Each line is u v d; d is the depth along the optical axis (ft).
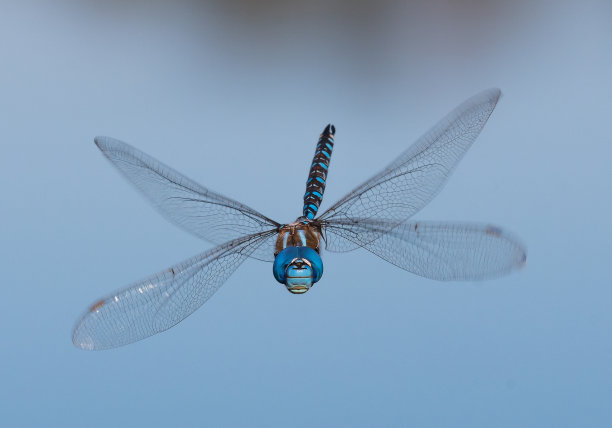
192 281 4.83
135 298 4.82
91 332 4.80
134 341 4.80
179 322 4.82
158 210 4.87
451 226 4.83
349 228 4.87
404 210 4.87
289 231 4.86
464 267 4.82
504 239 4.81
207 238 4.87
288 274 4.82
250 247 4.86
